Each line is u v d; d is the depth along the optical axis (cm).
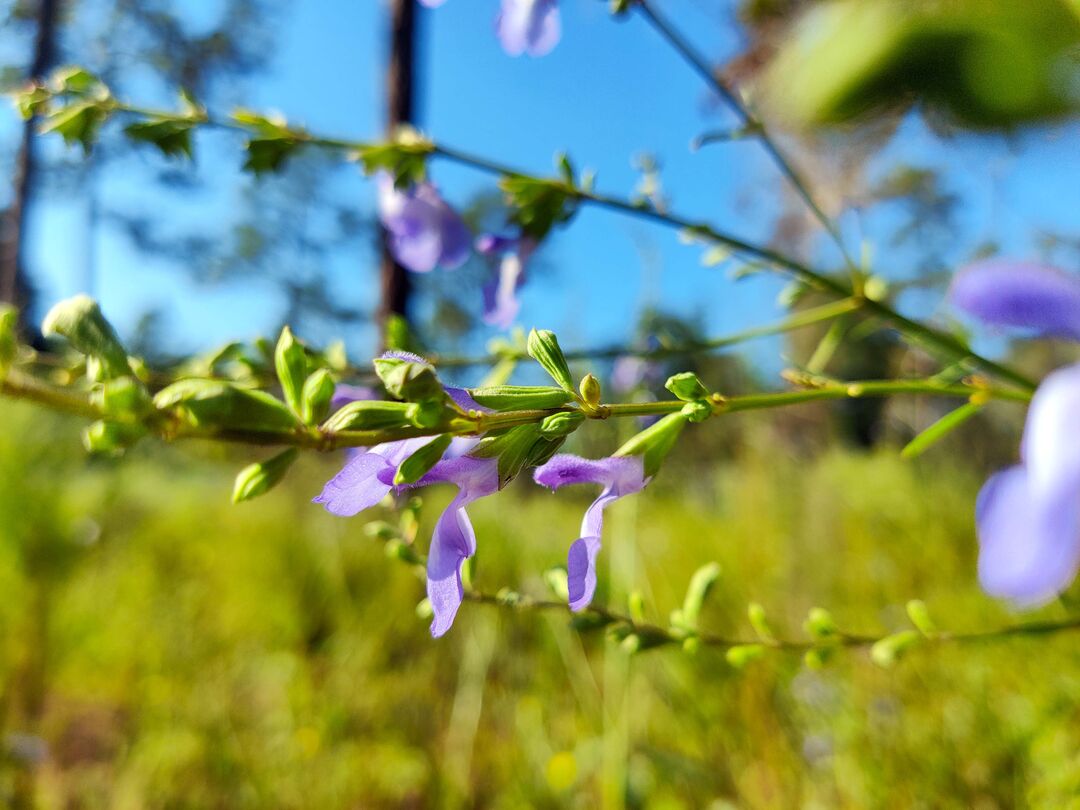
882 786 21
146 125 12
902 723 23
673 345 12
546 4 12
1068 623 11
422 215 13
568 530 44
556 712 29
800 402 9
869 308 12
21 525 32
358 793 25
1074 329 5
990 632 11
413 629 36
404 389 6
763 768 23
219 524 51
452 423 6
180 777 26
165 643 35
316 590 40
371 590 40
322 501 6
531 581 30
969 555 36
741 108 12
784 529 40
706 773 21
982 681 23
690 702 25
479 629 29
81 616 34
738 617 32
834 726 23
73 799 25
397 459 7
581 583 7
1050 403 5
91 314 6
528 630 31
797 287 13
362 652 34
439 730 29
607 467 8
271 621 38
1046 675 23
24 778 24
